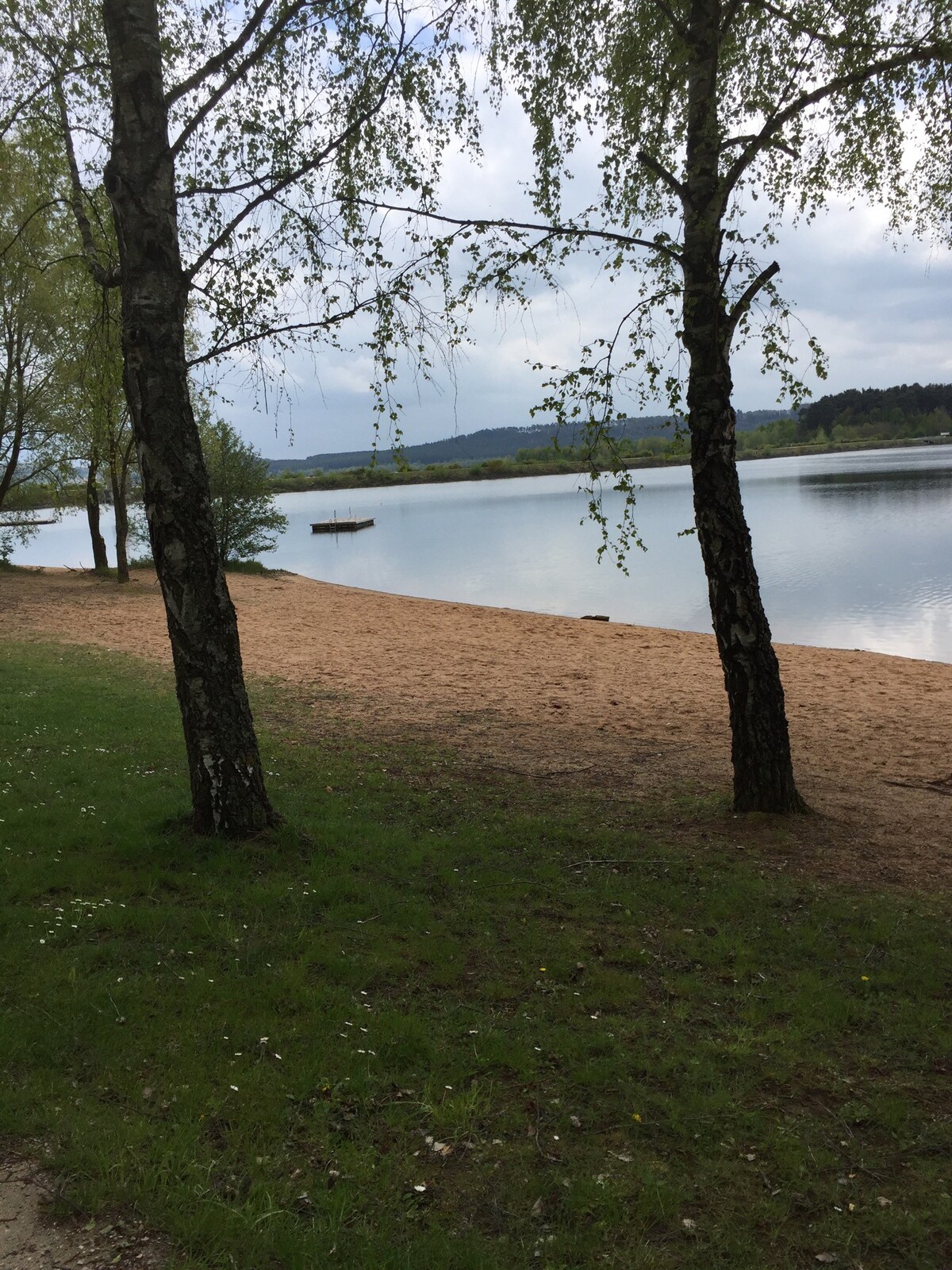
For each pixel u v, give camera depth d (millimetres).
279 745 9359
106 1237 2588
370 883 5551
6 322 22625
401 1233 2688
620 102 7324
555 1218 2818
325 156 5820
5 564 33188
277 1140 3076
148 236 5340
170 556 5770
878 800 7930
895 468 94750
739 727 7414
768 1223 2867
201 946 4543
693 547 42031
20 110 6496
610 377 6496
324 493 163250
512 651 17609
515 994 4297
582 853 6441
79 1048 3537
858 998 4477
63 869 5383
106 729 9383
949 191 7094
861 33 6465
